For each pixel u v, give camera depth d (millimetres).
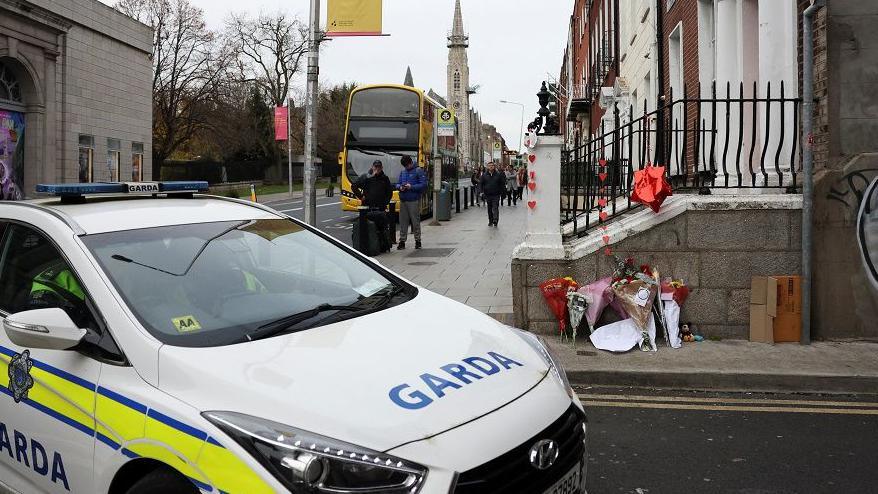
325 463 2264
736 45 9859
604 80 26812
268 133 68125
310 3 10438
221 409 2459
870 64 6660
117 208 3723
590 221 8375
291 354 2775
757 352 6426
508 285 10406
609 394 5738
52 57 21047
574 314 6770
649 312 6684
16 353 3182
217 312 3170
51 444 2902
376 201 13906
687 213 6871
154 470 2549
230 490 2285
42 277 3326
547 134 7215
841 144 6711
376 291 3744
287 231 4078
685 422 5035
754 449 4516
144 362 2725
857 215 6684
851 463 4277
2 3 18625
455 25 136750
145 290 3115
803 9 7363
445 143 28250
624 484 4016
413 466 2301
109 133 24234
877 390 5660
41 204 3793
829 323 6789
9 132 19906
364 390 2547
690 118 11984
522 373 2947
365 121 23125
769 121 7156
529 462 2564
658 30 14688
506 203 38500
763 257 6816
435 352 2926
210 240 3645
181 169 59969
